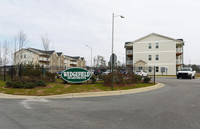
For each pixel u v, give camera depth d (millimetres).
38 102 7414
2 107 6406
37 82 11781
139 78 15148
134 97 8625
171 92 10328
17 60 32500
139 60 37906
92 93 9586
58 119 4801
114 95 9344
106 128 4047
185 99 7895
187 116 5043
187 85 14469
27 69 16609
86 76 13328
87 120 4707
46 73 15180
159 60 37219
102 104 6934
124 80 13125
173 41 36469
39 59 48500
